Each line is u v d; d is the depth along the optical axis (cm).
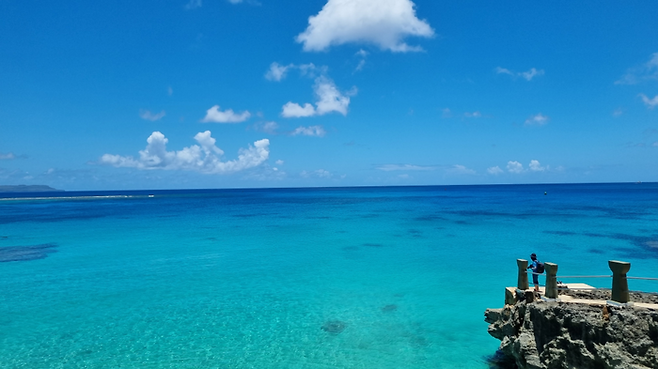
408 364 1313
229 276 2483
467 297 2016
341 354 1391
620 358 875
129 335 1562
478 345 1457
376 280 2355
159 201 12406
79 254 3175
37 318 1753
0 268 2698
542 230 4219
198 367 1295
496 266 2659
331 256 3067
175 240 3856
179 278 2439
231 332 1593
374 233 4266
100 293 2127
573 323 977
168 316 1777
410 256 3027
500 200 10575
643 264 2578
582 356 944
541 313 1045
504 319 1239
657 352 854
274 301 1986
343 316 1770
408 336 1543
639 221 4869
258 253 3203
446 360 1339
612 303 1002
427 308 1861
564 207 7338
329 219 5856
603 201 8988
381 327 1638
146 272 2592
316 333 1578
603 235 3794
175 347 1450
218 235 4188
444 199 11975
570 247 3216
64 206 9694
